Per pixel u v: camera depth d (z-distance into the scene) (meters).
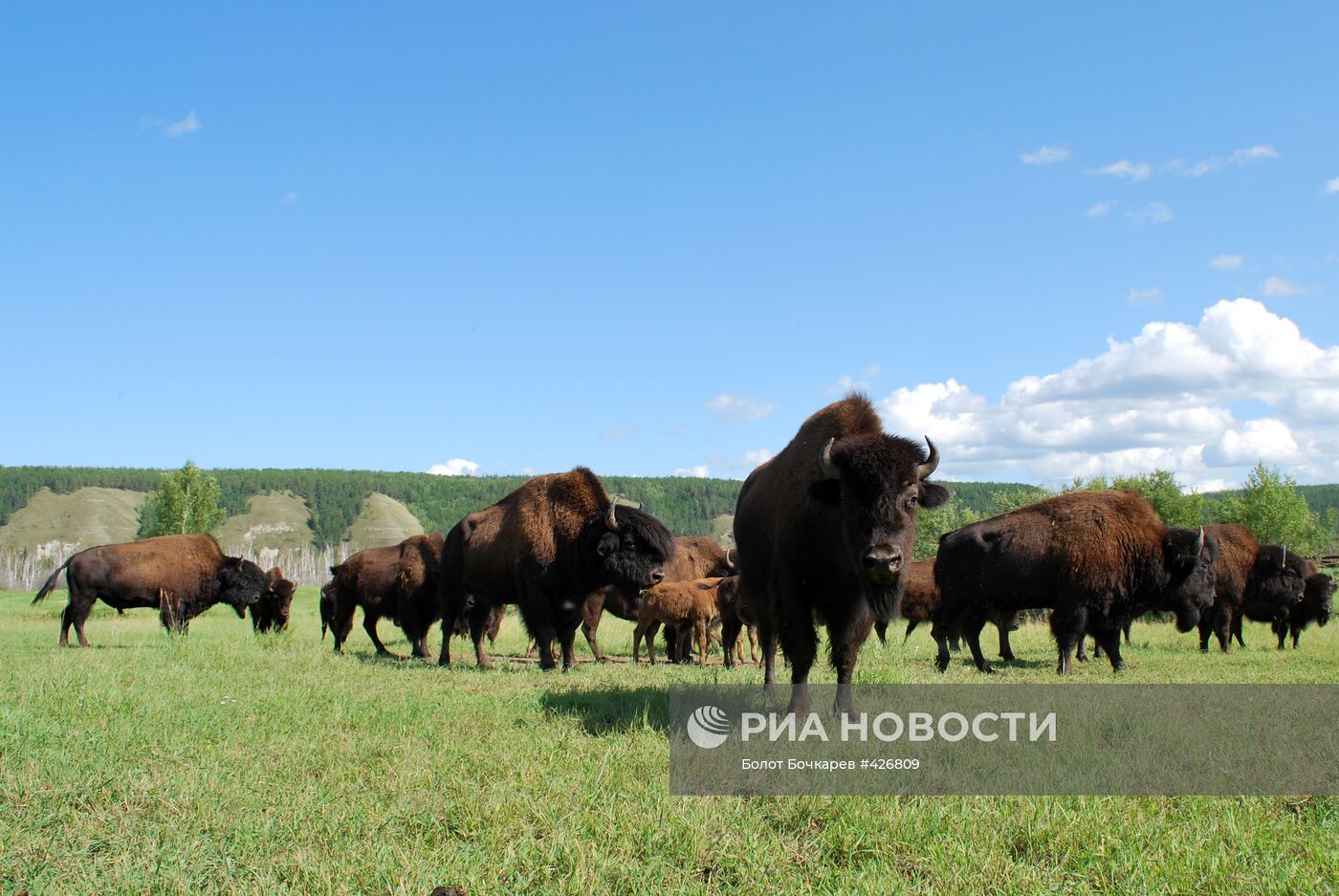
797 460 7.84
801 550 7.44
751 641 14.92
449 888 3.49
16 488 147.62
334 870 3.70
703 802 4.55
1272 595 17.45
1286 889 3.59
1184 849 3.97
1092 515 12.18
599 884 3.61
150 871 3.65
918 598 17.25
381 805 4.47
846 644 7.30
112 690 7.32
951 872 3.73
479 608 12.28
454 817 4.36
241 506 154.62
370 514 159.38
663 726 6.52
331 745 5.76
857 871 3.83
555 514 11.77
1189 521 43.44
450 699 7.72
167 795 4.57
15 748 5.31
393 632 22.44
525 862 3.81
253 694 7.66
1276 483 48.16
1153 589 12.06
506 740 5.92
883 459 6.64
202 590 16.52
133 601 15.80
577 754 5.58
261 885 3.56
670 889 3.59
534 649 15.48
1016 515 12.80
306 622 25.64
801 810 4.47
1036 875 3.72
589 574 11.72
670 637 14.87
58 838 4.04
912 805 4.52
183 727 6.12
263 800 4.57
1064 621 12.00
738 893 3.59
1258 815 4.52
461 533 12.54
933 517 44.09
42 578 97.44
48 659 10.62
